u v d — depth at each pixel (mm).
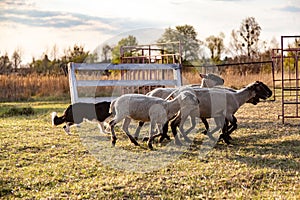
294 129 11617
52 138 11133
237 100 10352
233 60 40062
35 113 17922
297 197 6277
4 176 7617
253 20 45094
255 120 13375
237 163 8273
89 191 6793
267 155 8828
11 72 35000
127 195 6645
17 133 11984
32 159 8914
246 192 6641
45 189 7020
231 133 11266
